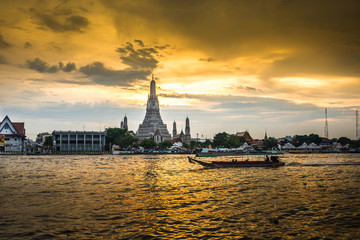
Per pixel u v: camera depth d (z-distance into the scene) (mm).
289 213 24859
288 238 19344
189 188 37500
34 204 28234
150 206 27359
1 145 157250
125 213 24891
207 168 67312
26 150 167500
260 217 23719
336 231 20578
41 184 41500
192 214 24562
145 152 183750
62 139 178000
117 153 174500
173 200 29953
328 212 25188
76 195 32844
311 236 19672
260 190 35781
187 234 19906
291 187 38000
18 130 163375
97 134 182250
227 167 68062
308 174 53719
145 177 49812
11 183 42594
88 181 44656
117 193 34062
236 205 27672
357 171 59375
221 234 19922
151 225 21734
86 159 113250
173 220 22938
